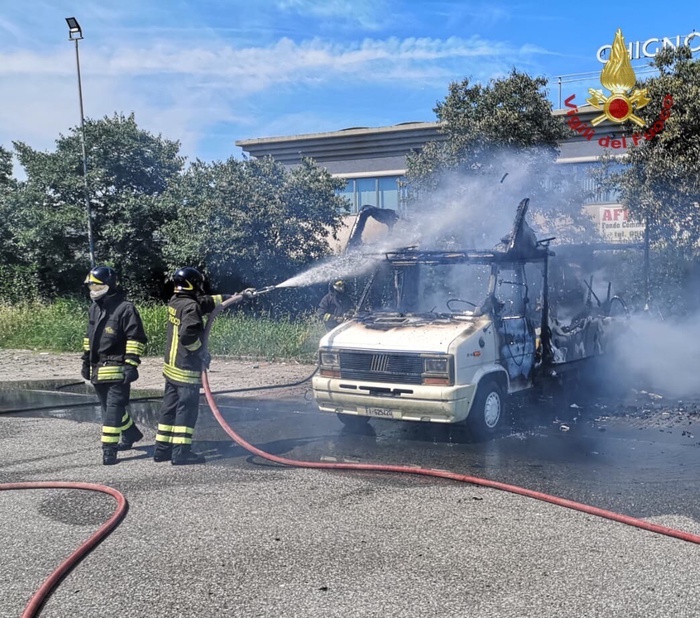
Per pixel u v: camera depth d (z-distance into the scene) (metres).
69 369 13.95
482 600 3.90
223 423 6.95
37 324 18.16
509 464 6.66
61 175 22.75
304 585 4.13
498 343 7.73
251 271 18.86
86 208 22.69
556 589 4.02
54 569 4.42
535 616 3.71
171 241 20.34
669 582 4.09
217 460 7.00
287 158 28.38
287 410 9.59
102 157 22.80
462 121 15.52
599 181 14.93
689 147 13.26
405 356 7.29
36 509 5.58
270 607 3.87
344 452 7.24
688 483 6.00
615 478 6.16
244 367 13.46
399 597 3.95
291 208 18.78
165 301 23.84
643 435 7.77
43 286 23.78
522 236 8.07
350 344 7.65
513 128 15.29
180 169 23.92
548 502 5.54
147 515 5.38
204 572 4.33
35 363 14.78
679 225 13.70
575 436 7.77
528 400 8.53
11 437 8.23
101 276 6.93
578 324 9.41
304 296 19.05
